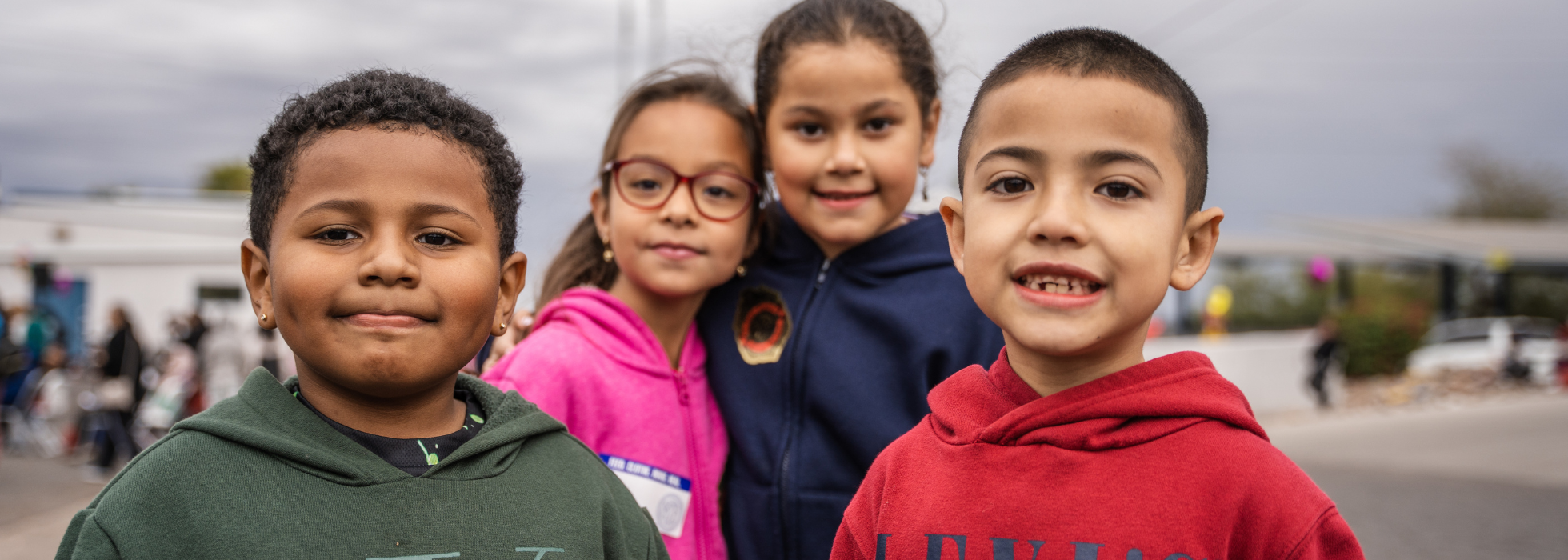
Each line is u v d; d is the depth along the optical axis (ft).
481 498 4.24
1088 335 4.10
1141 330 4.46
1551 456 33.94
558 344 6.72
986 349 6.74
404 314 4.01
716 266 6.98
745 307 7.55
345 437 4.14
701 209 6.89
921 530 4.49
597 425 6.64
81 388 35.88
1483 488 27.94
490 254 4.35
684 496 6.90
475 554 4.09
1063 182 4.14
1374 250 92.79
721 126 7.07
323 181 4.00
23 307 46.32
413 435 4.36
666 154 6.89
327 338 3.97
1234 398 4.44
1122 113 4.10
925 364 6.73
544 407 6.33
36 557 18.67
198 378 34.01
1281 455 4.24
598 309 7.03
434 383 4.25
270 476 3.95
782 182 6.93
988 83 4.56
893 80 6.69
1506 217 135.64
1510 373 64.80
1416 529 22.53
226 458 3.96
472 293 4.18
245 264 4.39
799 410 7.09
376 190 4.00
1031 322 4.16
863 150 6.71
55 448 36.65
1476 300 102.17
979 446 4.55
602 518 4.61
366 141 4.06
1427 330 65.41
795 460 6.95
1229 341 53.01
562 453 4.75
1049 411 4.42
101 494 3.95
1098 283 4.13
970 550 4.30
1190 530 4.05
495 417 4.60
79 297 54.54
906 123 6.82
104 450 30.94
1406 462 32.99
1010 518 4.29
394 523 4.01
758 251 7.68
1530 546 20.80
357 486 4.03
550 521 4.34
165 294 53.62
